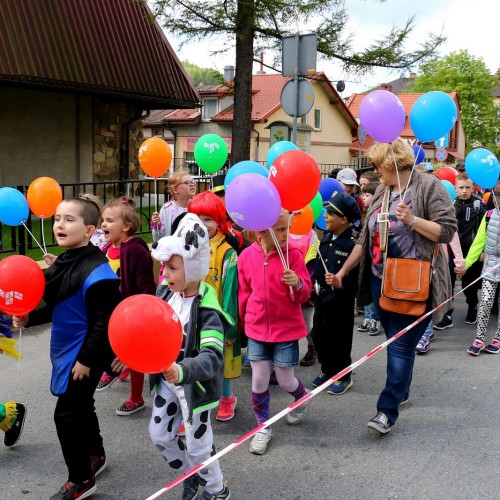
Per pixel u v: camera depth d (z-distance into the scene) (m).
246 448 3.65
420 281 3.56
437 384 4.76
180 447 2.88
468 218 6.70
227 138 31.56
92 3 12.14
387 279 3.64
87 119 13.04
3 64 10.19
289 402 4.39
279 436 3.82
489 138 54.88
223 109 31.50
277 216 3.24
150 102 13.46
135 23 12.91
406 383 3.75
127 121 13.89
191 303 2.78
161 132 34.22
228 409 4.07
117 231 4.01
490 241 5.51
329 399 4.45
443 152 18.81
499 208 5.53
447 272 3.78
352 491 3.15
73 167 13.02
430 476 3.30
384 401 3.76
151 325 2.06
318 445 3.69
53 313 3.01
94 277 2.90
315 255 4.57
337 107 35.09
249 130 10.75
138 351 2.07
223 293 3.80
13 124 11.91
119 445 3.67
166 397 2.79
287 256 3.43
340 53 10.27
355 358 5.45
